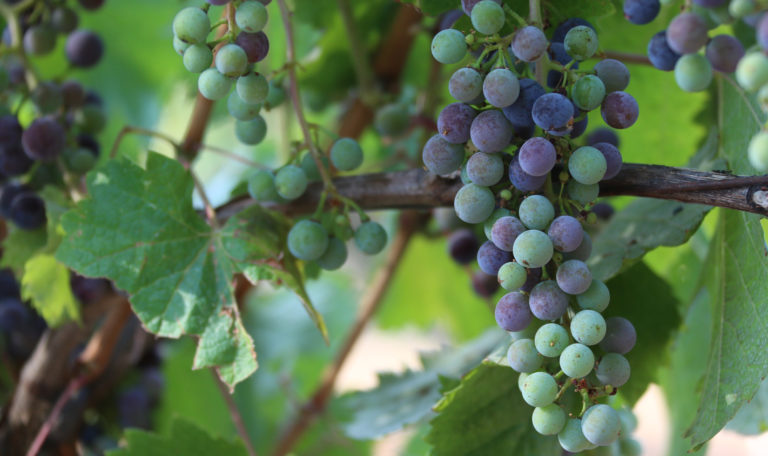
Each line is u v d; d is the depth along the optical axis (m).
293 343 1.20
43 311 0.74
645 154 0.78
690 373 0.83
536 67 0.59
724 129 0.68
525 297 0.57
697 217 0.65
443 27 0.65
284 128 0.95
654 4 0.56
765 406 0.79
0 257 0.81
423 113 0.85
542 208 0.56
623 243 0.67
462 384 0.63
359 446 1.04
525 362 0.57
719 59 0.53
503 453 0.65
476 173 0.57
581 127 0.58
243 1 0.59
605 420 0.55
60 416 0.81
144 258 0.66
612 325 0.58
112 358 0.83
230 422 1.00
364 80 0.85
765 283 0.61
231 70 0.59
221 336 0.65
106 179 0.67
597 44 0.57
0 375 0.84
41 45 0.76
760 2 0.50
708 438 0.61
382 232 0.66
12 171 0.74
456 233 0.82
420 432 1.06
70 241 0.66
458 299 1.12
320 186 0.68
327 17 0.85
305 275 0.70
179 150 0.75
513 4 0.61
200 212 0.70
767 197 0.56
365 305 0.97
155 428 0.90
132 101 1.07
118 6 1.03
